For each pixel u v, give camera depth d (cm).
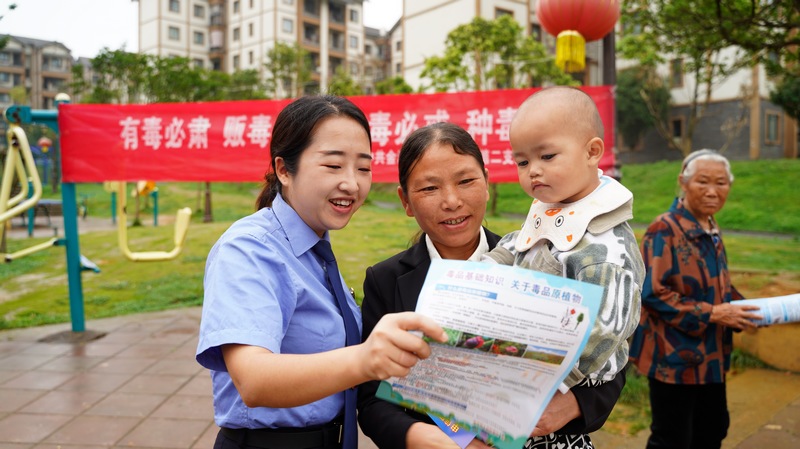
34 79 5097
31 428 346
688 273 242
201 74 2423
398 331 94
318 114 131
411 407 115
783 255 944
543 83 1633
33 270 968
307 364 99
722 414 252
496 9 2139
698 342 239
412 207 148
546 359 99
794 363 409
